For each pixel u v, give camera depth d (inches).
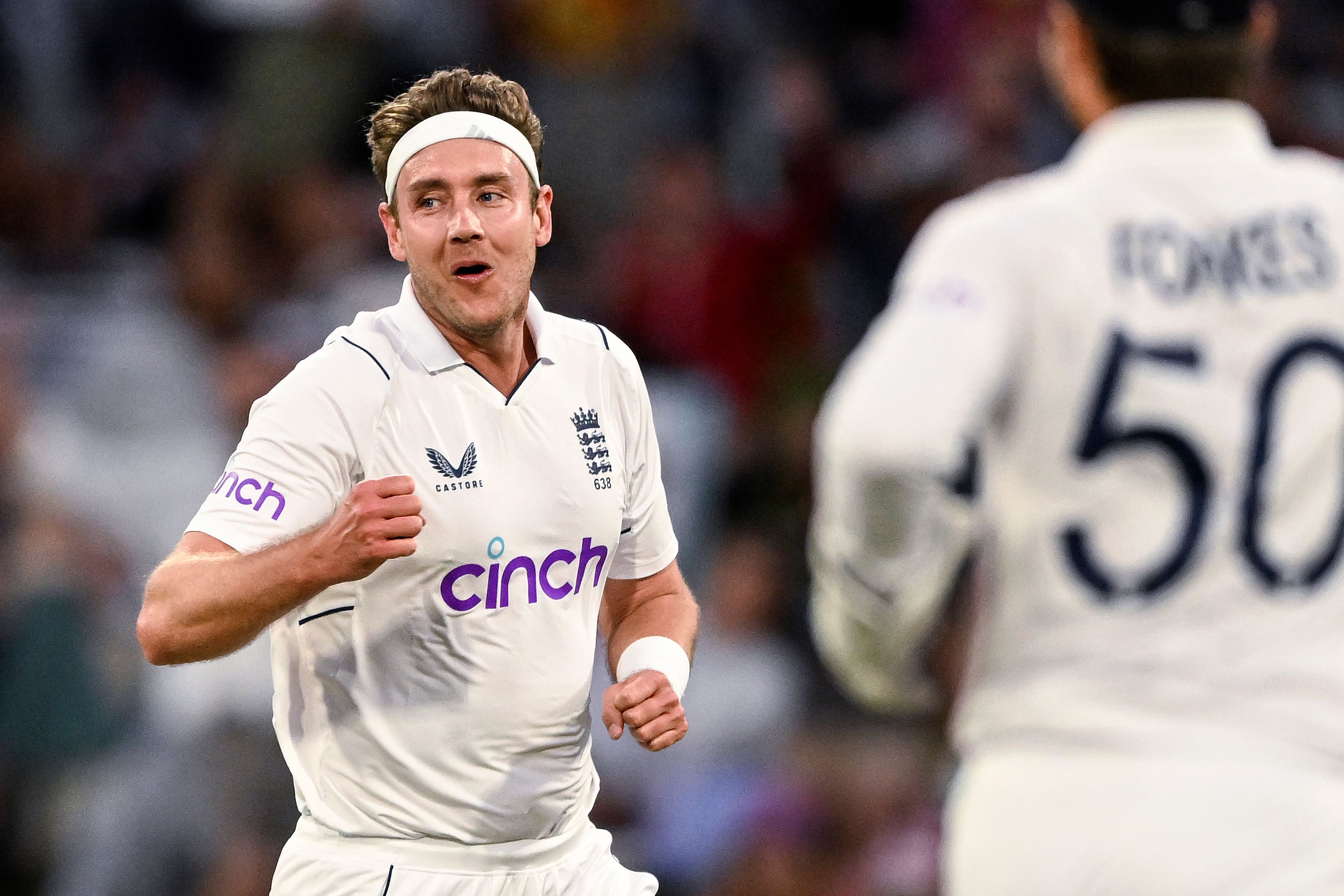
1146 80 418.3
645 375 1305.4
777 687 1072.8
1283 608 387.2
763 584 1091.3
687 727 383.6
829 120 1508.4
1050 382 398.9
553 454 389.1
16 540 1023.0
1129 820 377.4
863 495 389.1
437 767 387.9
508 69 1553.9
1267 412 392.5
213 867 888.3
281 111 1429.6
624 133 1512.1
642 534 422.3
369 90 1473.9
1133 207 409.1
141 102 1465.3
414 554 359.6
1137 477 392.2
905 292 414.3
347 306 1203.2
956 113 1482.5
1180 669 384.2
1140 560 389.7
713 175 1461.6
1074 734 386.9
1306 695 383.2
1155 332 397.4
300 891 396.8
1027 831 386.3
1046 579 394.9
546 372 393.7
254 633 349.1
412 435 377.4
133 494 1093.1
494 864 396.8
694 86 1569.9
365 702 386.0
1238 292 400.5
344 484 375.2
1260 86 1401.3
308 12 1441.9
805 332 1364.4
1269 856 372.8
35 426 1077.1
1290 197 410.0
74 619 1010.1
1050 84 1451.8
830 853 944.3
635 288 1373.0
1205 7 412.2
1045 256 403.5
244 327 1201.4
